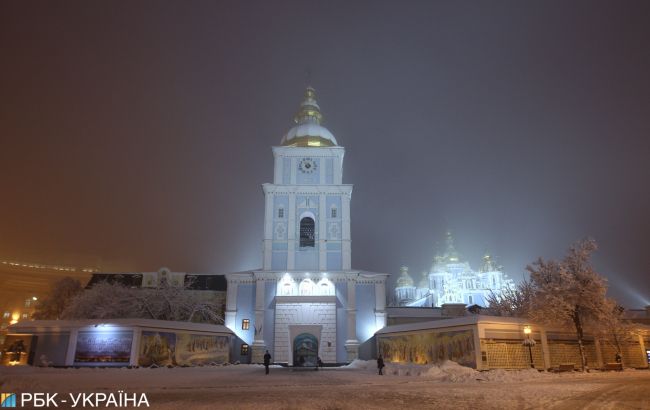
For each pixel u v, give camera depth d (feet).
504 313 184.85
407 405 57.88
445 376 98.84
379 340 168.66
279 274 174.91
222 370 129.18
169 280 205.16
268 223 185.16
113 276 212.43
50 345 136.87
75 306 168.66
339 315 171.83
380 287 178.91
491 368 119.14
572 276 135.95
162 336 142.31
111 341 135.23
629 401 61.77
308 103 222.89
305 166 195.21
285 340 165.37
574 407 56.59
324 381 91.97
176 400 61.57
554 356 130.62
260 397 65.21
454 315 184.96
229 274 178.60
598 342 141.69
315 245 183.01
